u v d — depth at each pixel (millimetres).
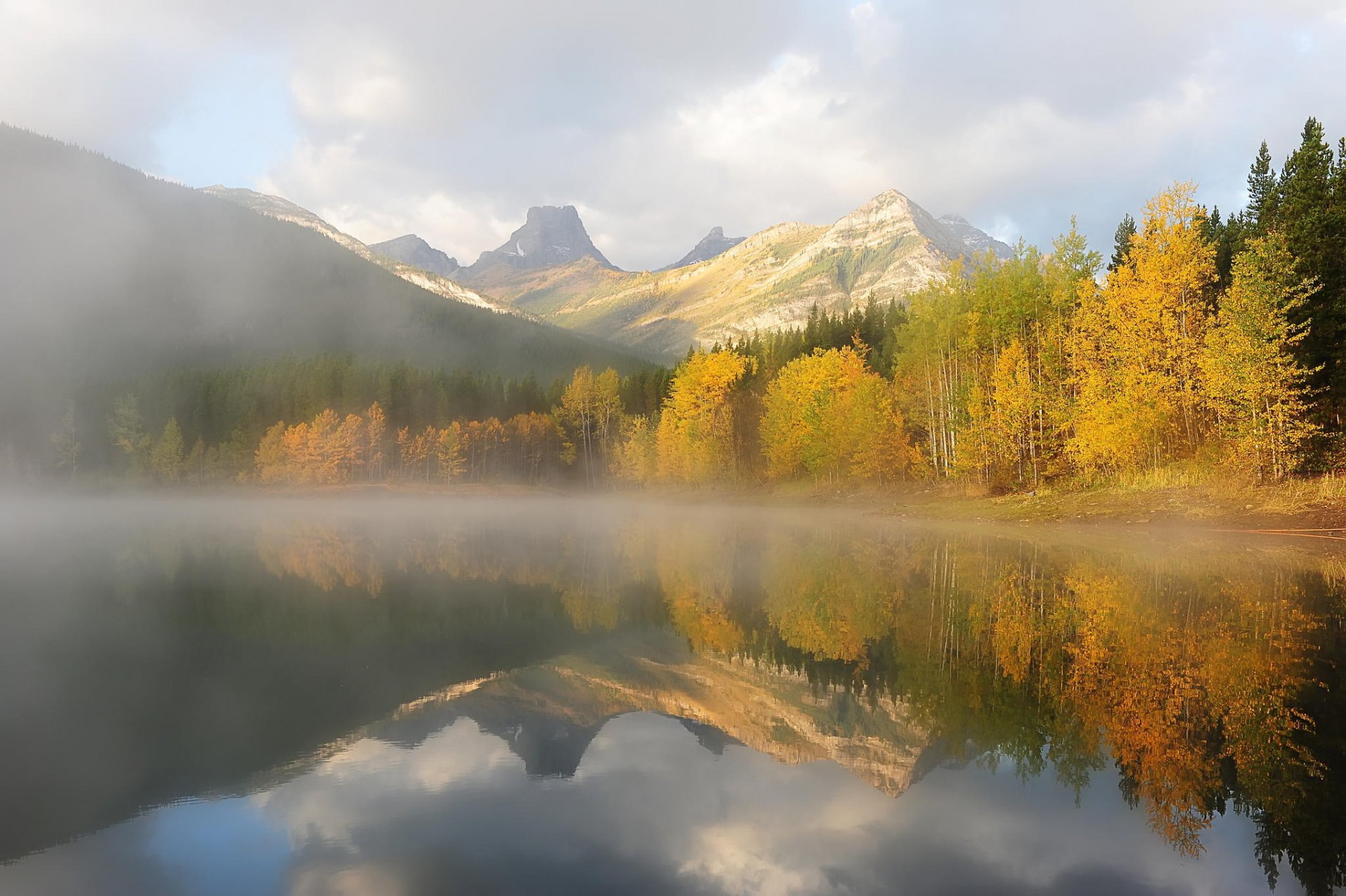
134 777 8680
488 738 10039
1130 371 36188
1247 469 32188
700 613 18906
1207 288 39438
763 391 79375
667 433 84188
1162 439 37750
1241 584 20078
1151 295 35344
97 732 10219
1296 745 9117
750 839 6891
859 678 12672
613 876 6305
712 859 6609
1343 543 25984
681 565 28438
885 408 55125
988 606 18297
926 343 53438
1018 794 7930
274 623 18156
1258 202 46750
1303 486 30062
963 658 13703
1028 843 6820
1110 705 10742
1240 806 7582
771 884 6086
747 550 33344
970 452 46281
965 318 48938
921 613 17844
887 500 54406
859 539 36250
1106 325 39500
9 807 7840
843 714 10844
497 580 25172
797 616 18234
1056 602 18547
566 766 8984
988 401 46812
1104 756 8992
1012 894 5969
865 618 17625
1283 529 28438
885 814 7523
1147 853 6676
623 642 15859
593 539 41594
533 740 9945
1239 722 9867
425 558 32406
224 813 7742
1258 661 12734
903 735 9883
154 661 14359
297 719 10867
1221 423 34219
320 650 15281
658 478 89938
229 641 16219
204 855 6820
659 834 7059
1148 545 28656
